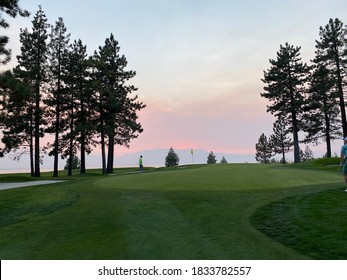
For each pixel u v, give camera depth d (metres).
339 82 46.22
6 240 8.95
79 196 16.36
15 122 41.56
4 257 7.44
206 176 22.11
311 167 32.28
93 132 45.03
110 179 24.34
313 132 52.16
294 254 6.77
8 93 29.84
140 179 22.45
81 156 44.56
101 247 7.73
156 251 7.24
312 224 8.84
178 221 9.94
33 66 40.41
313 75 48.22
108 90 44.44
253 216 10.13
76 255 7.29
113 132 45.28
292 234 8.06
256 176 21.00
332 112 49.81
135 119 48.72
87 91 44.22
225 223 9.46
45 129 42.91
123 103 46.28
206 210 11.30
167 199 13.85
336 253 6.71
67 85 44.84
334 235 7.79
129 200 14.23
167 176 23.33
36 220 11.39
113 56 48.53
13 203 15.27
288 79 48.91
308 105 48.78
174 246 7.52
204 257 6.77
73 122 44.78
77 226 10.06
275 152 81.06
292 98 49.09
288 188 15.20
